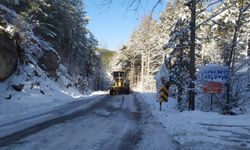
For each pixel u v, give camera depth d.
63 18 47.00
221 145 9.34
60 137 9.95
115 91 41.66
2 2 30.61
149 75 74.44
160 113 17.50
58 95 30.44
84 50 62.88
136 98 32.31
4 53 23.67
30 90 26.03
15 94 23.23
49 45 40.81
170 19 26.84
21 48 28.02
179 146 9.23
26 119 14.02
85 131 11.21
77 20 57.41
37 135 10.20
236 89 21.42
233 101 21.00
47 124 12.59
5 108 18.50
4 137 9.84
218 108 22.22
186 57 28.95
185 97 26.55
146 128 12.43
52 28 46.03
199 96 25.48
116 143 9.37
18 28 27.00
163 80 20.31
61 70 47.38
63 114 16.19
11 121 13.31
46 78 33.94
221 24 19.09
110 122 13.73
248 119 14.55
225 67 18.34
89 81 84.31
